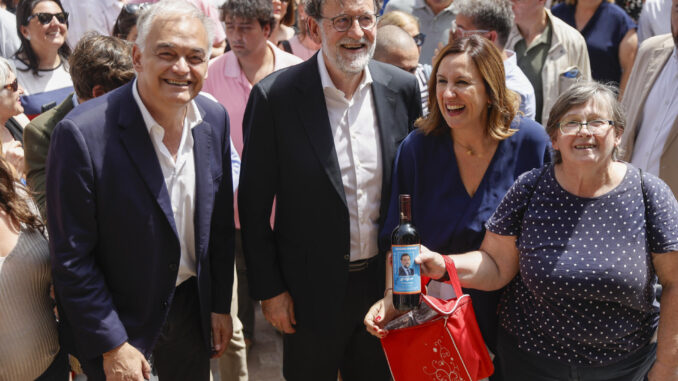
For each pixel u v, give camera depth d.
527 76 4.66
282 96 2.81
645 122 4.06
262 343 4.50
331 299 2.95
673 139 3.86
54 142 2.36
